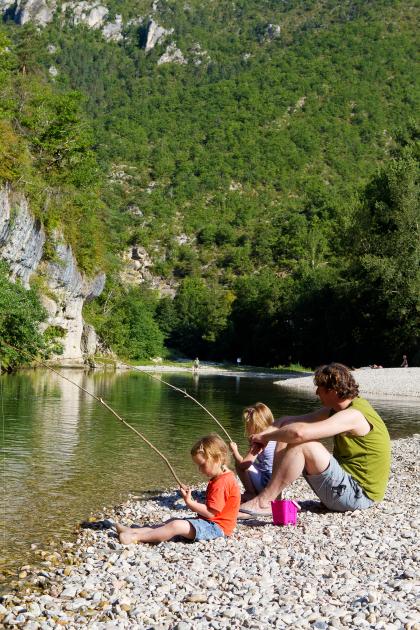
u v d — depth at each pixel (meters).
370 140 175.00
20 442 13.12
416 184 53.22
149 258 136.50
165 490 9.58
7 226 31.69
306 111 183.88
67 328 45.72
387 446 8.02
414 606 4.92
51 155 43.88
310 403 25.55
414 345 53.56
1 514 8.08
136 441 13.77
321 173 165.00
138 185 157.25
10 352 31.95
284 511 7.35
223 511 7.03
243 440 14.69
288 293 79.56
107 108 199.50
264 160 167.25
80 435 14.31
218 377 47.09
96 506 8.58
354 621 4.69
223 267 137.88
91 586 5.68
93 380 34.25
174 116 186.00
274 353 80.44
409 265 49.75
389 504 8.34
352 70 199.00
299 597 5.19
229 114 184.38
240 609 4.99
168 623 4.83
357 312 58.66
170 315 102.69
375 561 6.10
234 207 153.38
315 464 7.68
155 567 6.08
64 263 42.06
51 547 6.91
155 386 32.22
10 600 5.45
